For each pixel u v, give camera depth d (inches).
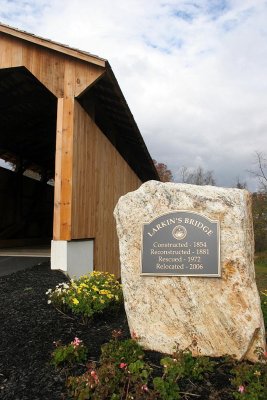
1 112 497.7
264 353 133.3
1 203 584.7
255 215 969.5
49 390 124.9
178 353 133.4
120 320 190.4
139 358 137.7
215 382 127.8
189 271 151.0
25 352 150.5
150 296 156.0
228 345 143.3
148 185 165.8
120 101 347.9
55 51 310.5
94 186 355.3
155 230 158.9
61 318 183.6
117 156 443.8
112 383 118.0
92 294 183.5
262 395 111.3
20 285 245.6
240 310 143.6
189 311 149.6
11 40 321.4
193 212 155.8
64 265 289.3
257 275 626.2
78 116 313.9
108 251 403.9
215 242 150.3
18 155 654.5
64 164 299.4
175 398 114.9
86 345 156.1
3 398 121.3
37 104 474.0
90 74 302.0
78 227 311.4
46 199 757.9
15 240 578.6
